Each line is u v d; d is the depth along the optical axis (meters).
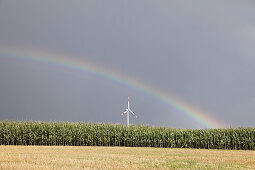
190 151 21.62
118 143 30.64
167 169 11.30
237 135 28.78
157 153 19.11
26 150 19.86
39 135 29.75
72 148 22.84
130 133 30.69
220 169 11.66
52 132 29.94
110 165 12.02
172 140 29.59
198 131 30.16
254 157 16.97
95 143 30.38
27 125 30.42
